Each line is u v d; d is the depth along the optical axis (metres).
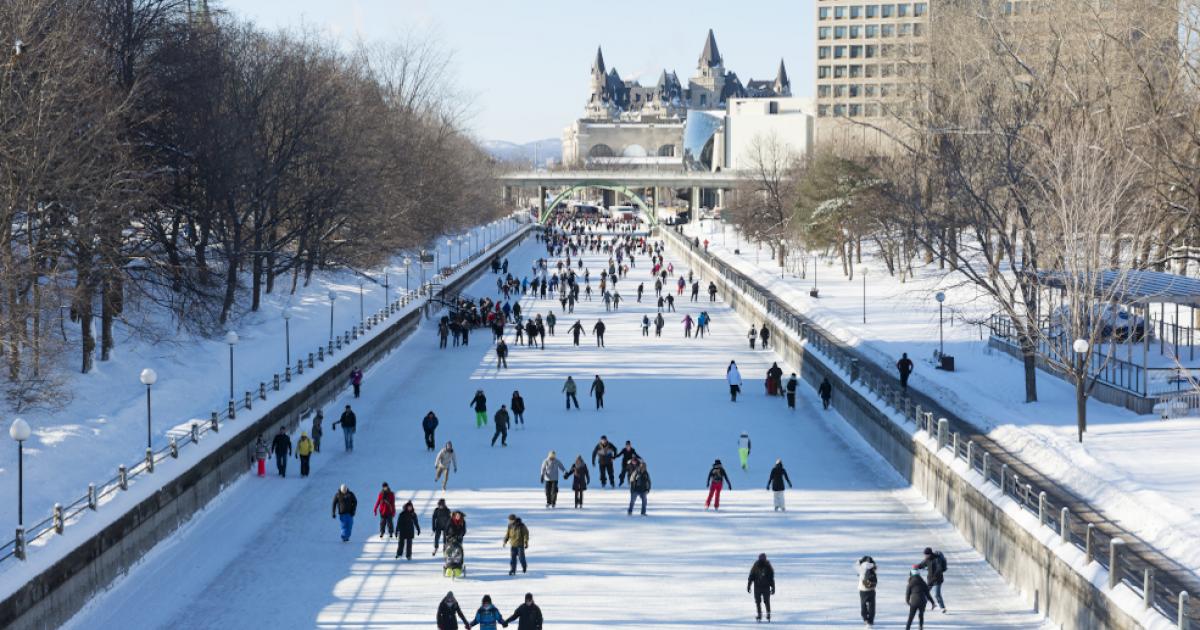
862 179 113.62
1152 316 66.44
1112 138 60.56
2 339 48.25
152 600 34.75
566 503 45.22
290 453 53.31
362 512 44.03
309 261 91.25
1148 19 69.69
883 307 89.94
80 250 54.31
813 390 69.94
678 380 73.31
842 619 32.84
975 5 88.88
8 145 49.56
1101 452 42.00
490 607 28.95
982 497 38.50
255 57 86.25
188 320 71.56
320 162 86.56
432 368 78.12
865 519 43.03
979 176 65.19
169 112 68.06
